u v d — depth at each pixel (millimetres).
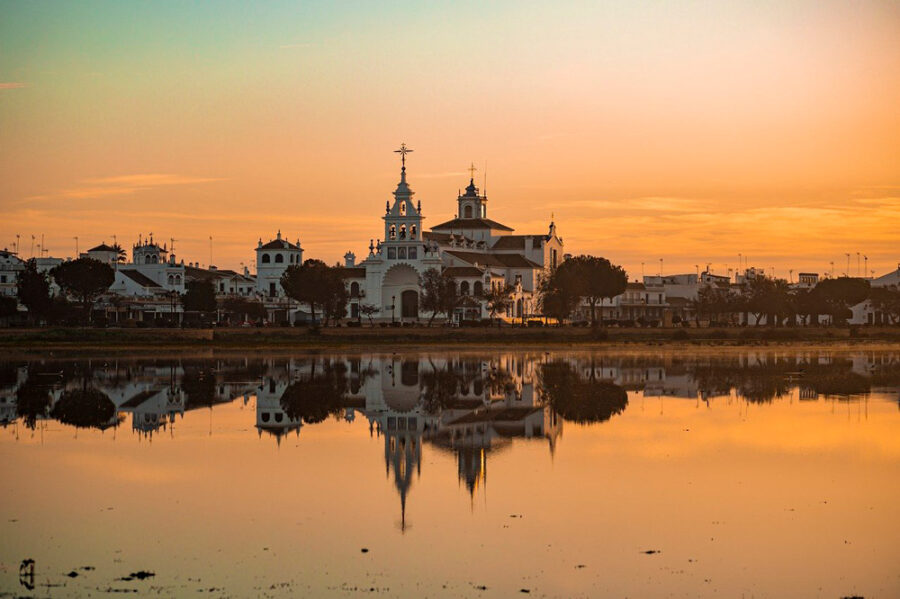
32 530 48719
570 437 74562
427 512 52312
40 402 93312
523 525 49969
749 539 47656
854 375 124188
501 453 68125
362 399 97750
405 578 42219
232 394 101125
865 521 50656
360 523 50312
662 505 53688
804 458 66000
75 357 147250
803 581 42156
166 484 58438
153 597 39844
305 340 183250
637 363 146125
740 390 106062
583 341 194500
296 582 41656
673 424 80750
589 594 40625
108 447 69938
